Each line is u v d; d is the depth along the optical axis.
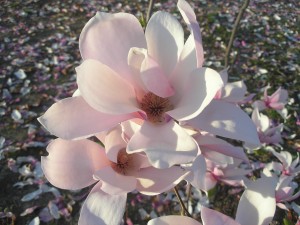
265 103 0.58
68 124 0.20
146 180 0.22
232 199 0.78
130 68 0.22
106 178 0.21
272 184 0.23
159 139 0.20
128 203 0.77
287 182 0.36
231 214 0.76
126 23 0.22
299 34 1.53
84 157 0.22
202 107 0.19
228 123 0.21
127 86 0.22
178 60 0.22
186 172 0.21
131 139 0.19
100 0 1.71
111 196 0.21
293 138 0.96
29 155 0.88
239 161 0.40
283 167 0.48
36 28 1.46
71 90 1.11
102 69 0.21
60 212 0.75
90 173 0.22
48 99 1.08
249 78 1.22
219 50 1.37
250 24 1.57
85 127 0.20
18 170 0.84
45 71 1.19
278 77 1.22
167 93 0.21
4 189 0.80
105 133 0.24
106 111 0.19
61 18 1.55
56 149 0.22
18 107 1.04
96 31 0.22
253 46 1.41
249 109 1.04
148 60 0.20
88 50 0.22
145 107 0.23
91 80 0.20
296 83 1.20
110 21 0.22
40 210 0.76
